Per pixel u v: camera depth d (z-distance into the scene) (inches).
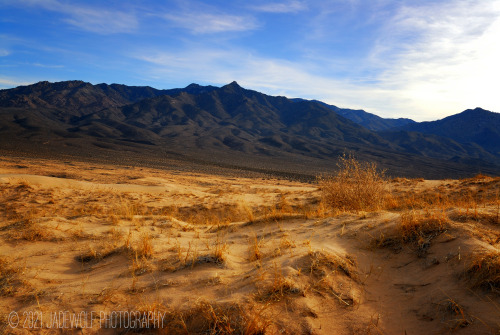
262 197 693.9
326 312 109.8
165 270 151.2
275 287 117.7
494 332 90.2
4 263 166.9
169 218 306.2
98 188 859.4
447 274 125.3
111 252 186.1
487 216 171.6
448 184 614.5
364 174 366.0
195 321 103.5
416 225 166.4
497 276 109.7
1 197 534.9
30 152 3154.5
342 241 180.5
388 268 144.4
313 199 565.3
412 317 106.8
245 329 97.0
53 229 231.6
